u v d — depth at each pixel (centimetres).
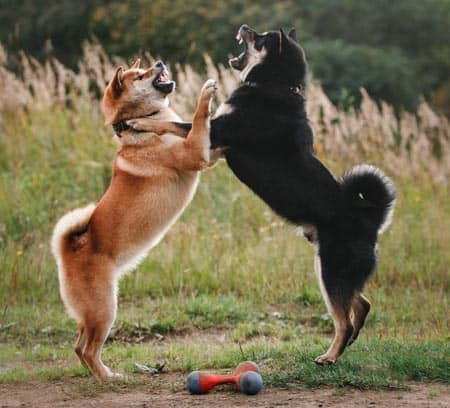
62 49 2325
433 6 3045
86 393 729
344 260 801
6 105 1662
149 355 902
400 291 1186
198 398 698
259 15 2486
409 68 2748
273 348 888
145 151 836
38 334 1023
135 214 816
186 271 1215
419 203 1450
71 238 814
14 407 694
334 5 3011
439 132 1656
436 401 671
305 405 664
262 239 1311
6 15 2341
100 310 797
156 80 869
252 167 840
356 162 1534
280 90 853
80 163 1534
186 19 2288
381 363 779
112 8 2278
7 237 1309
